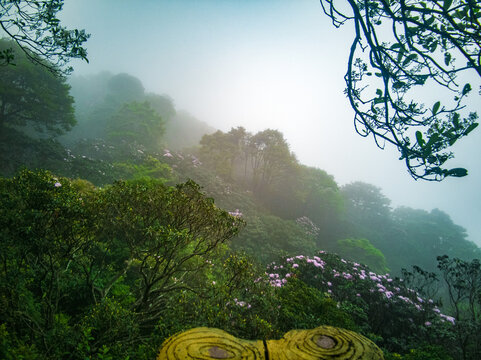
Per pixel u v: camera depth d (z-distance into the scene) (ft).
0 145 42.22
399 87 4.63
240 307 11.69
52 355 8.07
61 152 49.47
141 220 12.78
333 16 4.72
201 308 11.53
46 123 57.62
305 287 15.99
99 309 10.51
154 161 64.34
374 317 23.84
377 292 25.11
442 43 4.48
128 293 14.53
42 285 11.48
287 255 29.94
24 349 7.02
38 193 10.62
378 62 4.42
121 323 9.96
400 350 20.81
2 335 7.29
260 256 42.93
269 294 13.26
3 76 49.47
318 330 2.88
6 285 9.21
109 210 12.83
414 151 4.23
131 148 80.12
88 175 47.44
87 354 8.80
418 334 22.48
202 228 12.91
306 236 58.75
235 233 12.73
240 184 89.71
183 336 2.70
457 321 21.39
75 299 13.43
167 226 12.19
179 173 69.05
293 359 2.42
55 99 55.83
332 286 26.20
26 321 9.37
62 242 11.39
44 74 52.80
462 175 3.83
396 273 104.63
